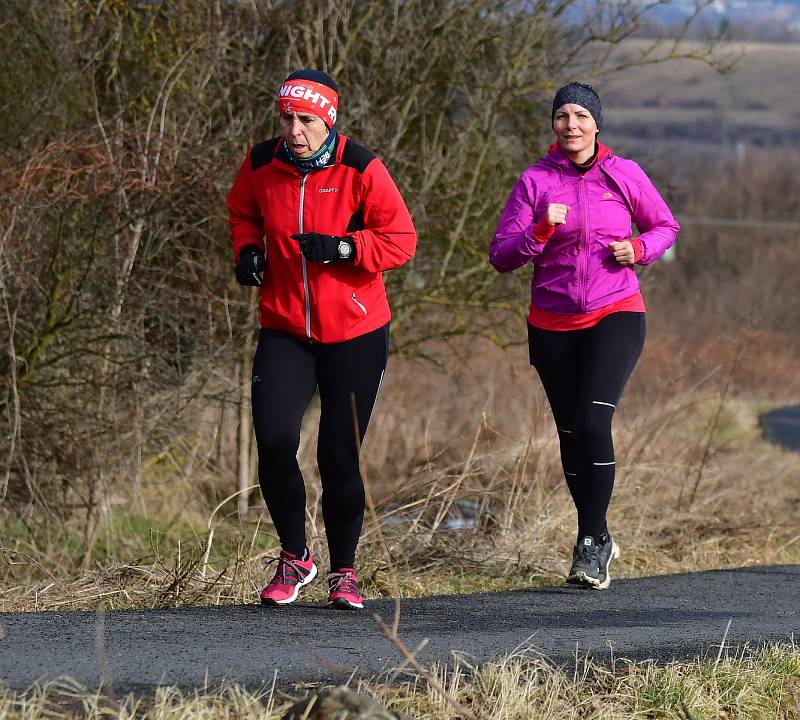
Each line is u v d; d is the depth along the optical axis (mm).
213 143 14852
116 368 14805
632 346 11133
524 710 6875
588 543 11289
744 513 17062
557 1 18859
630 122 153500
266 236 9477
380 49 17844
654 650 8367
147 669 6988
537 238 10766
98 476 14602
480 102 18938
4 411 14398
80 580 11414
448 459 17719
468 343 21406
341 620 9133
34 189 13422
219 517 16781
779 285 84625
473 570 12945
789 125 156875
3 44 14711
